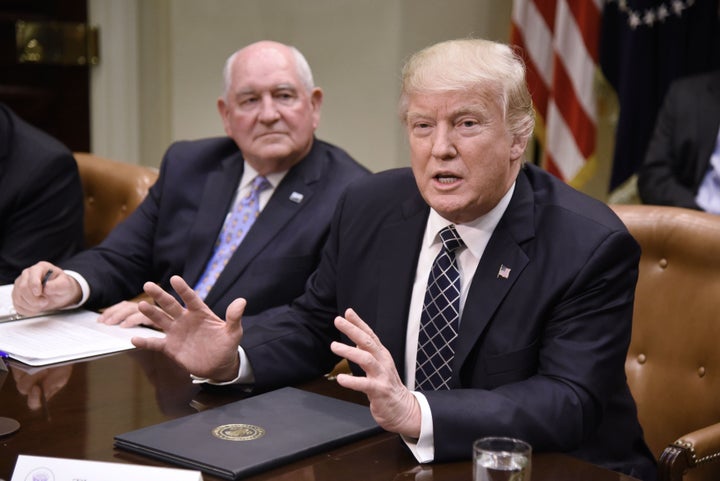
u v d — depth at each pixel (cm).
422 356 178
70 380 181
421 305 182
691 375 209
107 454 144
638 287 216
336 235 200
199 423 154
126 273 273
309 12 408
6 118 329
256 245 256
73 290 238
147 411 164
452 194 167
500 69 164
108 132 470
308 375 190
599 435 180
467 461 147
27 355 192
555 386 160
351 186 202
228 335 173
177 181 279
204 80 440
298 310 199
